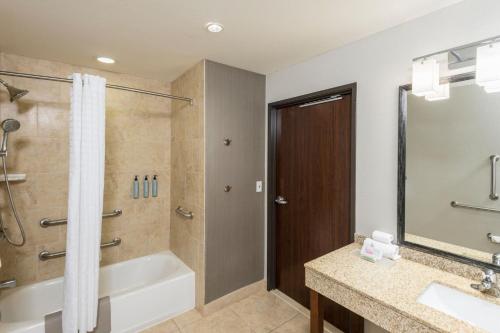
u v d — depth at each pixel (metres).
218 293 2.34
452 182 1.42
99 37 1.78
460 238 1.40
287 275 2.52
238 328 2.09
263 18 1.54
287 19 1.55
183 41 1.84
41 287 2.13
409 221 1.58
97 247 1.84
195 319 2.21
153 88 2.72
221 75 2.28
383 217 1.69
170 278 2.25
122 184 2.59
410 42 1.55
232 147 2.38
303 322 2.16
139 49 1.97
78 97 1.74
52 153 2.21
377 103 1.71
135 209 2.67
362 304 1.24
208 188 2.24
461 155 1.38
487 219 1.31
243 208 2.49
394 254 1.54
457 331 0.96
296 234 2.39
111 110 2.50
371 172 1.75
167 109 2.82
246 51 2.02
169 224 2.89
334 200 2.05
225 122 2.32
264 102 2.60
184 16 1.51
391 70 1.64
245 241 2.52
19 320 1.99
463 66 1.35
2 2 1.36
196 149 2.31
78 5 1.39
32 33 1.71
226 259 2.38
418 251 1.52
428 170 1.50
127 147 2.60
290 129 2.41
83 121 1.77
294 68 2.29
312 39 1.81
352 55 1.85
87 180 1.78
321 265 1.50
